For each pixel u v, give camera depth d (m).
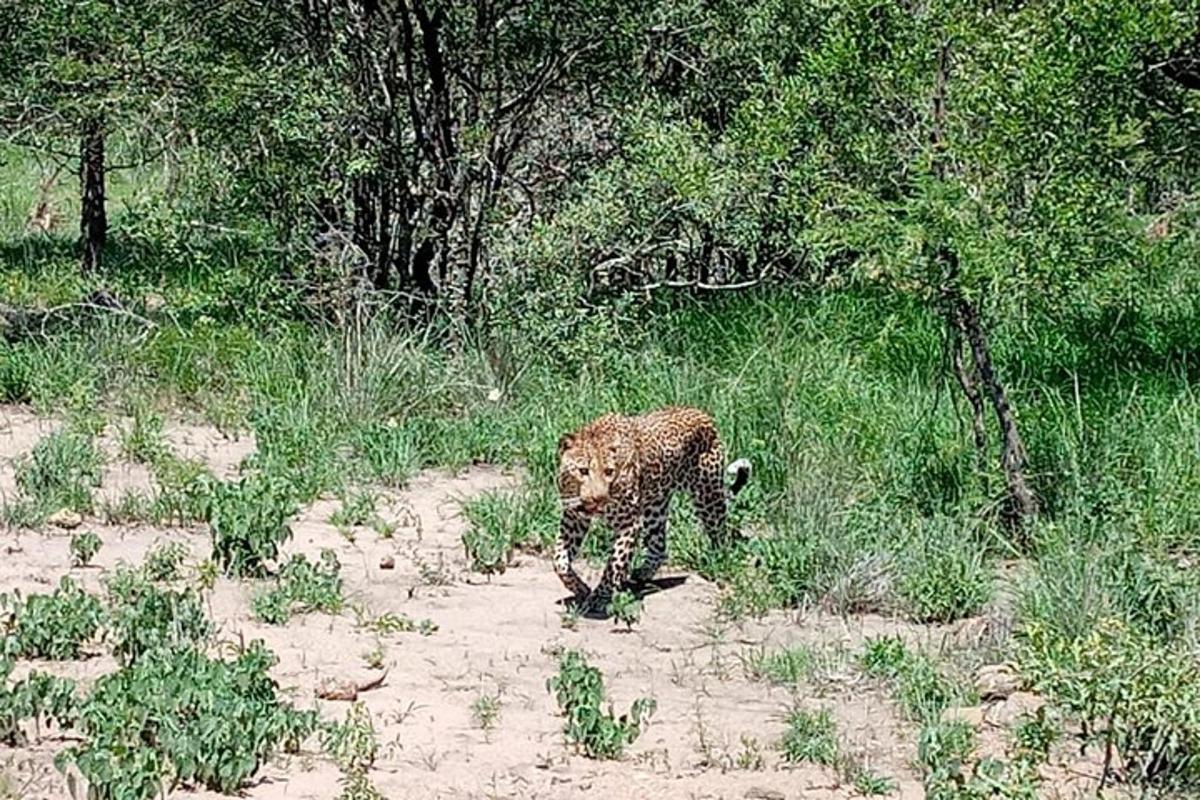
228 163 16.45
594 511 9.62
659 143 15.05
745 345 15.56
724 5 17.23
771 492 11.90
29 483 11.79
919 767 7.69
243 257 17.52
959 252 10.84
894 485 12.01
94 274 19.55
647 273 17.95
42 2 16.69
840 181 11.76
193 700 7.37
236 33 16.86
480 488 12.80
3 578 9.95
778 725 8.23
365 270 16.53
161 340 15.79
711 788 7.34
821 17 15.69
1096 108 11.53
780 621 10.01
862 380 14.31
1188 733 7.36
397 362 14.79
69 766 7.02
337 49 15.96
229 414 14.36
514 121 16.58
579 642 9.45
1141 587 9.65
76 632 8.64
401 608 9.92
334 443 13.36
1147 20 11.42
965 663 9.07
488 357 15.32
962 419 12.84
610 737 7.65
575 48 16.59
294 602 9.77
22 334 16.58
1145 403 13.52
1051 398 13.42
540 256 16.14
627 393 14.41
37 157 22.38
